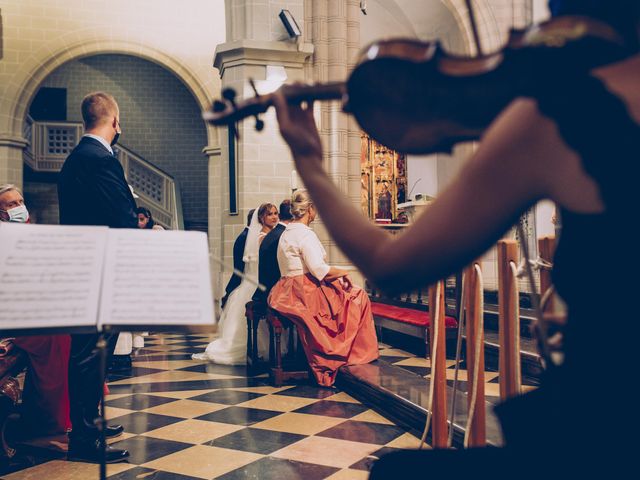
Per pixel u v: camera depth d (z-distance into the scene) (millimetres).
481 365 2684
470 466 931
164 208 17125
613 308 739
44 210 16016
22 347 3707
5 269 1700
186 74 13375
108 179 3502
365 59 874
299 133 982
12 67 12328
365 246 865
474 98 859
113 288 1693
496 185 765
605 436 751
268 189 8164
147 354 7285
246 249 6762
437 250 789
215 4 13523
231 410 4535
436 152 952
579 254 767
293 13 8289
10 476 3154
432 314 3146
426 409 3783
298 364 5668
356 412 4469
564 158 741
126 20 13062
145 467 3275
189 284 1736
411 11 10820
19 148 12406
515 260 2488
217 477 3109
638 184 714
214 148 13359
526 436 850
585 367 772
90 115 3637
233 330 6613
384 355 6723
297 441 3740
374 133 948
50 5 12617
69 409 3777
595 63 738
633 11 782
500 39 9383
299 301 5500
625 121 718
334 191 936
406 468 961
